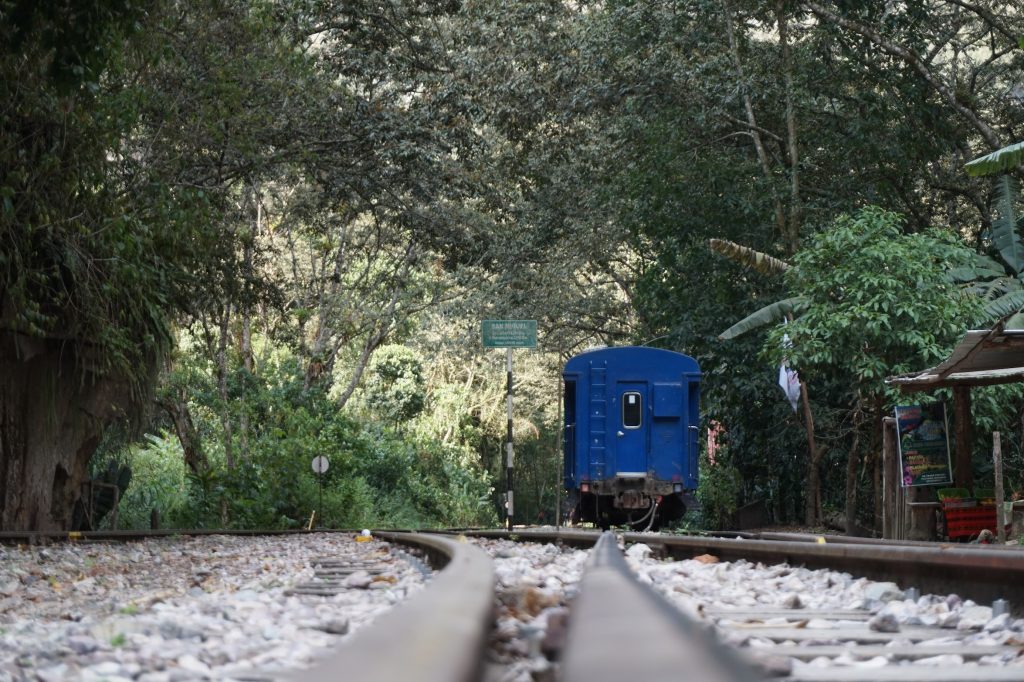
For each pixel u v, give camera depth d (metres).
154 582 9.72
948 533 15.71
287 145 25.44
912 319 18.80
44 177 14.95
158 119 19.56
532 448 58.97
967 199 30.03
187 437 28.89
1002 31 27.17
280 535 20.72
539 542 15.34
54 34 12.64
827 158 26.91
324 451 29.88
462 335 42.41
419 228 31.78
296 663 4.31
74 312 16.62
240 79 20.48
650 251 32.19
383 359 48.75
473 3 29.88
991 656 4.29
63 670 4.11
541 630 4.40
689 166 25.80
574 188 31.38
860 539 12.00
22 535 15.05
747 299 25.98
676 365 21.45
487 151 31.05
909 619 5.43
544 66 30.88
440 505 40.03
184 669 4.11
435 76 28.30
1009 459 22.77
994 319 19.34
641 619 2.44
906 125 26.02
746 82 25.22
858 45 26.12
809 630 5.08
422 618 2.78
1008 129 30.02
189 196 17.53
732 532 15.99
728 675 1.64
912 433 16.16
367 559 12.00
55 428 17.41
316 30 26.58
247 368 34.12
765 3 26.30
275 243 44.62
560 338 39.88
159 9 16.94
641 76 26.55
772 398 26.16
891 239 19.59
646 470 21.17
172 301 20.06
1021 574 5.52
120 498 24.47
